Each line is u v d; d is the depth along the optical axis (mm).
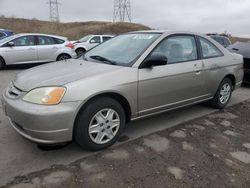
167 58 4355
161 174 3254
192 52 4820
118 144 3934
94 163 3428
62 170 3256
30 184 2982
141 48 4219
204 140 4195
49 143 3316
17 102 3389
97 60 4336
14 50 10578
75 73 3650
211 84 5152
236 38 42406
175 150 3832
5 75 9375
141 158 3580
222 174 3322
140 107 4027
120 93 3699
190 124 4785
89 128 3531
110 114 3699
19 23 54906
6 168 3258
